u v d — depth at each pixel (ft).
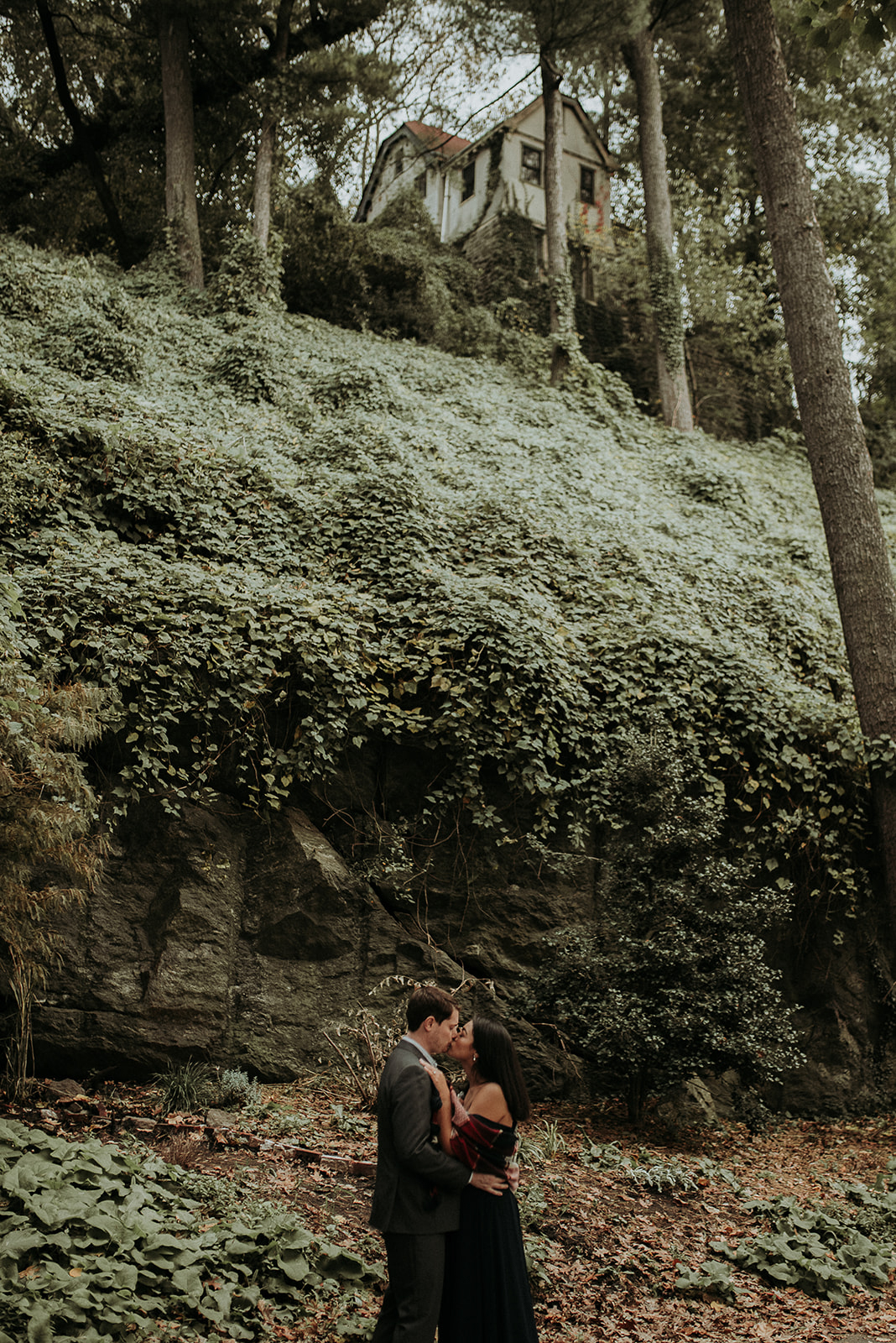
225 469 36.14
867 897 32.04
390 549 34.40
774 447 77.46
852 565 34.35
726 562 43.91
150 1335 11.94
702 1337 15.33
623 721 30.37
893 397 88.33
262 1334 12.82
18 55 80.79
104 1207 14.07
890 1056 31.27
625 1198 20.15
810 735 32.30
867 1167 25.44
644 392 94.84
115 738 24.79
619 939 24.90
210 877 25.05
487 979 27.25
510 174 103.65
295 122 78.38
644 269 93.61
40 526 30.42
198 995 23.63
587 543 39.83
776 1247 18.28
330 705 27.02
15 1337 11.16
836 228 93.76
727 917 24.31
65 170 82.74
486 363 72.84
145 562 28.96
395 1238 11.11
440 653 29.19
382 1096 11.64
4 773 18.15
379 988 25.50
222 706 26.35
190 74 72.59
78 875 23.45
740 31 38.52
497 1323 10.97
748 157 100.32
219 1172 17.43
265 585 29.84
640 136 79.00
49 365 46.19
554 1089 26.37
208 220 80.18
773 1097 29.50
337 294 82.94
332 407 51.60
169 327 59.00
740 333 89.61
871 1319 16.75
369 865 27.12
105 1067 22.40
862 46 27.30
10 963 21.86
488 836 28.50
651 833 25.35
